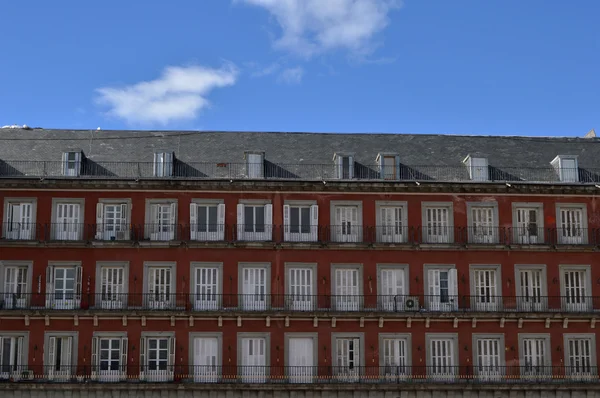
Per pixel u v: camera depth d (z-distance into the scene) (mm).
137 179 52719
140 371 50969
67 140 56938
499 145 59281
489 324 52750
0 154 55000
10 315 51062
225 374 51250
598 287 53812
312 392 50906
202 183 53094
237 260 52688
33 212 52750
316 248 52906
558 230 54406
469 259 53562
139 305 51844
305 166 55500
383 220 53938
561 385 51750
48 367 50812
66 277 52281
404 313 51938
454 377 51938
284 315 51625
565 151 59000
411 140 59156
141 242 52125
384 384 50906
